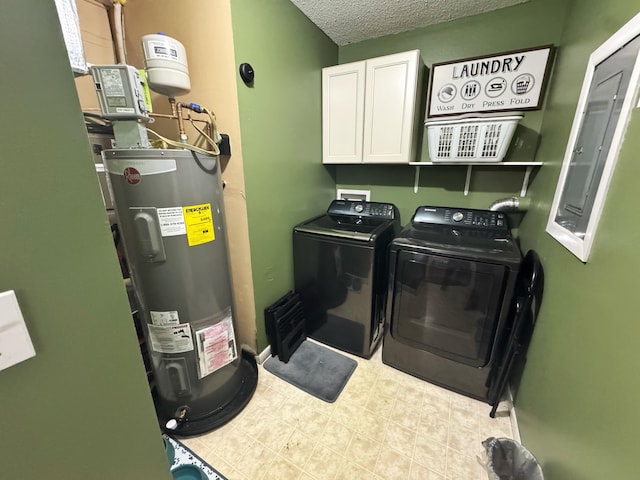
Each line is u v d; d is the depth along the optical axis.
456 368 1.57
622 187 0.68
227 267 1.38
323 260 1.85
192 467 1.15
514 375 1.47
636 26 0.68
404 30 1.93
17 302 0.41
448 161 1.69
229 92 1.35
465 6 1.62
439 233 1.72
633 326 0.59
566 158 1.10
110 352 0.54
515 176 1.82
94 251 0.49
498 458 1.14
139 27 1.52
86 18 1.53
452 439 1.32
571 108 1.18
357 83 1.90
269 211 1.71
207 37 1.32
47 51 0.40
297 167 1.92
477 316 1.45
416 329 1.63
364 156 2.00
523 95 1.67
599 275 0.75
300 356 1.91
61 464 0.49
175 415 1.39
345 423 1.41
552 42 1.55
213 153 1.22
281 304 1.86
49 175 0.42
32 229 0.41
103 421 0.55
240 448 1.29
